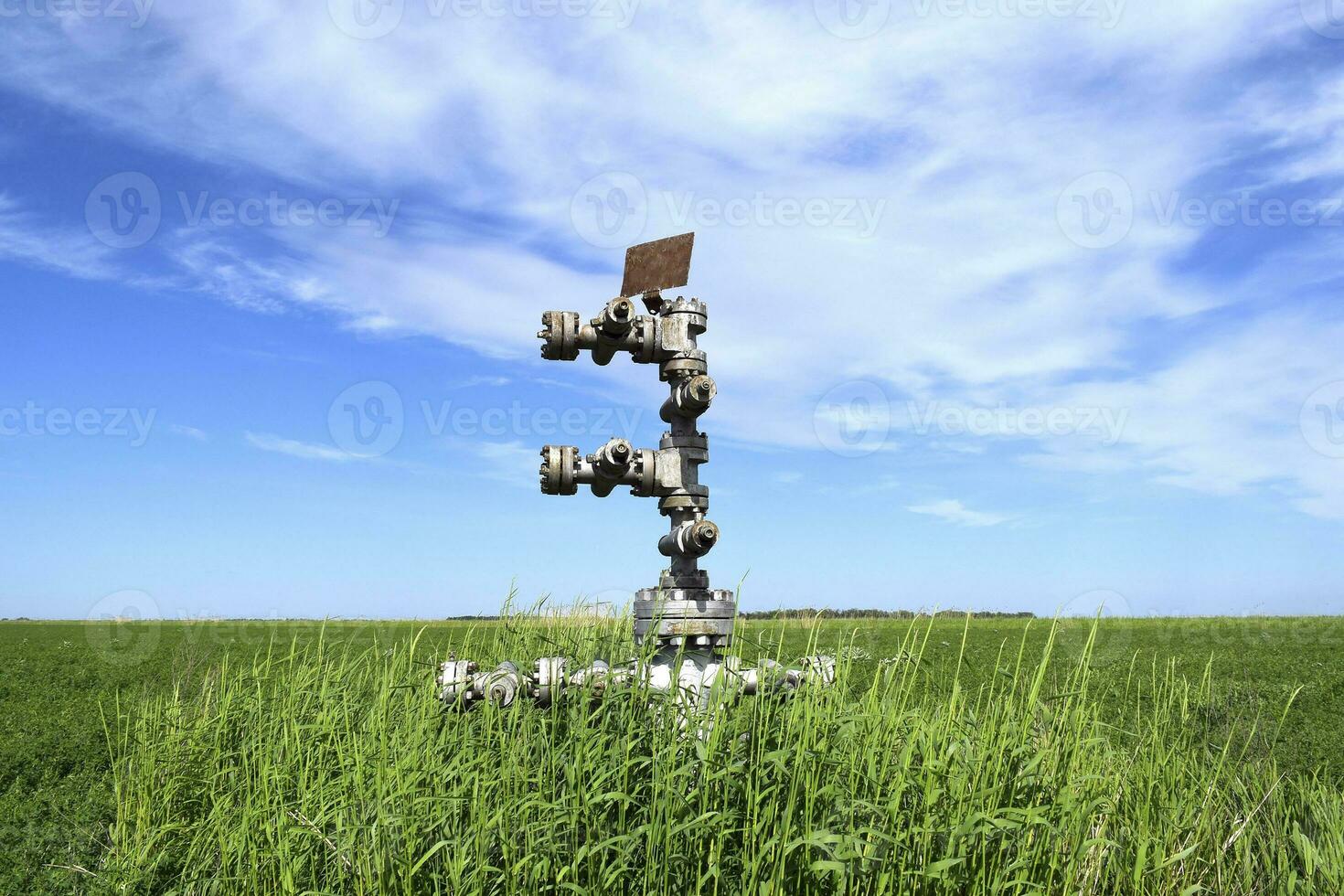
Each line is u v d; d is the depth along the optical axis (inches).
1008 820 134.1
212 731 250.7
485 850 142.1
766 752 148.1
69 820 243.6
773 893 127.2
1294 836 172.6
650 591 206.5
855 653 191.6
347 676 266.5
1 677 569.6
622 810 143.4
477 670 211.6
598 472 208.7
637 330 212.7
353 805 169.9
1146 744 211.2
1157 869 146.6
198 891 192.4
